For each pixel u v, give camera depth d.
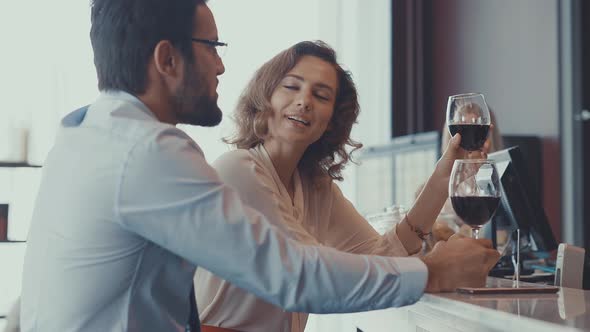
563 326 1.19
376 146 6.55
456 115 2.05
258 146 2.22
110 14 1.55
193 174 1.38
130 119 1.44
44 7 5.34
